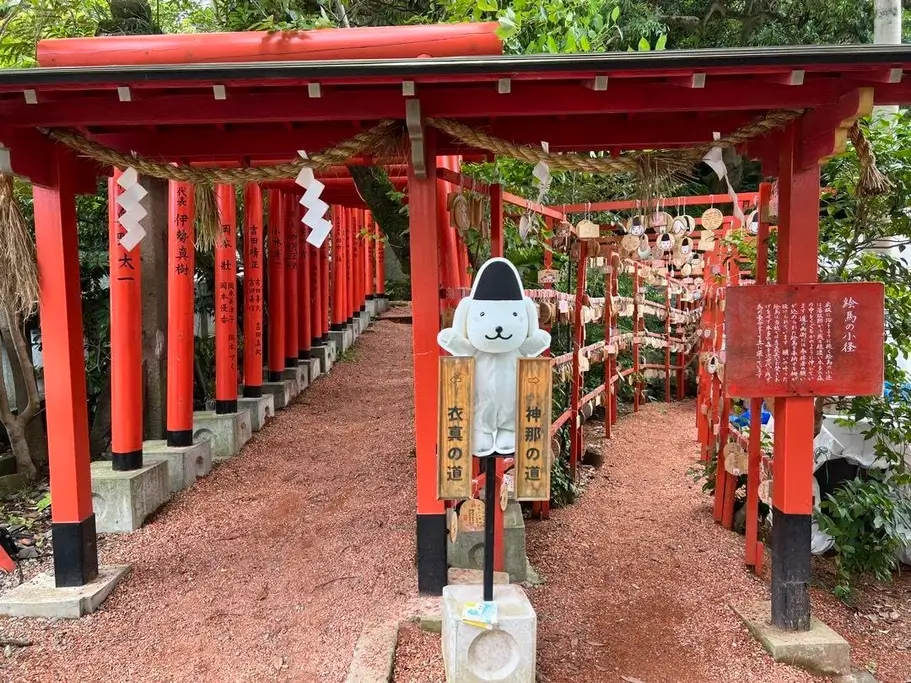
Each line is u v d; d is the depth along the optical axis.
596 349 6.86
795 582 3.23
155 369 6.18
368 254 15.11
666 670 3.04
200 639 3.26
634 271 7.76
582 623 3.44
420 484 3.38
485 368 2.71
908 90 2.83
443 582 3.42
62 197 3.53
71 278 3.61
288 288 8.65
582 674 2.98
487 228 4.19
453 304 4.23
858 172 3.76
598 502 5.45
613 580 3.96
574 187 6.03
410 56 3.24
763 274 3.80
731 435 4.75
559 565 4.18
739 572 4.01
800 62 2.58
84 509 3.69
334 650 3.08
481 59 2.66
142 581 3.88
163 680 2.95
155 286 6.13
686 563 4.18
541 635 3.30
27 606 3.45
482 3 4.44
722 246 5.74
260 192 7.38
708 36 10.71
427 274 3.29
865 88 2.60
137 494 4.74
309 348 9.60
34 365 6.89
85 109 3.10
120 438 4.88
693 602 3.66
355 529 4.47
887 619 3.71
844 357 3.14
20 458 5.97
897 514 3.95
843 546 3.85
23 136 3.27
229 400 6.64
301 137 3.62
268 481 5.70
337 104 3.04
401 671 2.82
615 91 2.98
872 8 9.76
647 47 4.25
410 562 3.87
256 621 3.41
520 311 2.67
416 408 3.36
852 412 4.07
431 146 3.23
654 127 3.54
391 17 6.35
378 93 3.02
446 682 2.72
